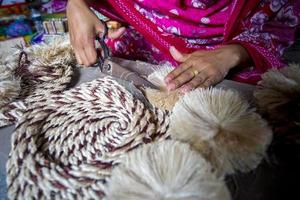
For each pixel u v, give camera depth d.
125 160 0.28
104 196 0.27
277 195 0.29
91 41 0.61
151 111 0.39
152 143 0.31
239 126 0.31
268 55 0.57
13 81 0.47
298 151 0.33
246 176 0.31
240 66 0.57
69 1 0.67
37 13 2.26
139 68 0.56
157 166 0.26
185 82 0.46
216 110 0.33
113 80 0.47
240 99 0.36
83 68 0.59
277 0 0.60
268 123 0.36
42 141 0.35
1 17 2.22
